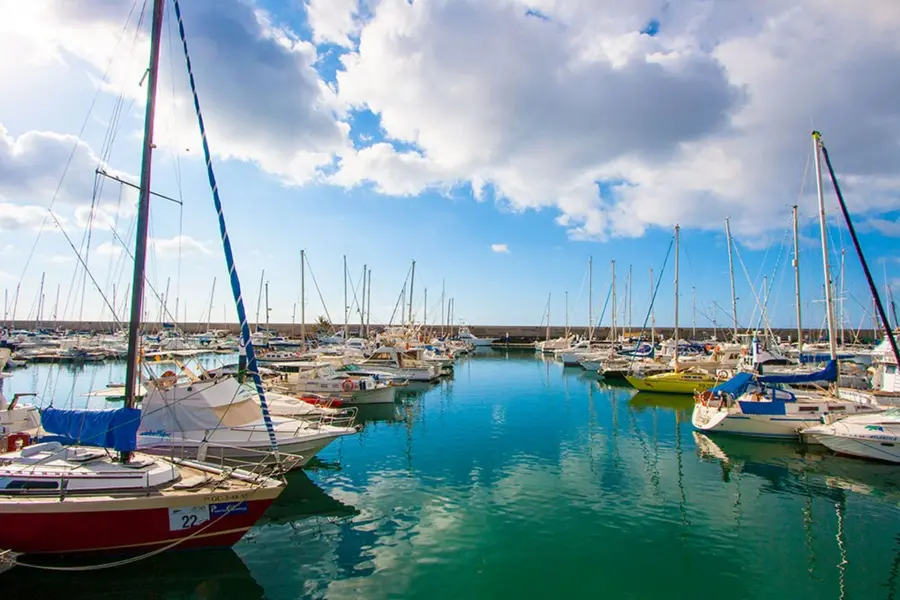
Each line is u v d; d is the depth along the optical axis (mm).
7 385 38469
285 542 11711
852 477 16891
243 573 10281
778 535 12398
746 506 14266
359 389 30109
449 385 41375
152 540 10086
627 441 21844
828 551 11594
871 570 10727
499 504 14164
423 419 26875
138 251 11000
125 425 10734
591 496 14914
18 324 86500
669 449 20469
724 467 17953
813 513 13812
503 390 38406
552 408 30438
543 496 14844
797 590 9961
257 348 60344
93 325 83688
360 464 18078
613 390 38531
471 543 11727
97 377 43156
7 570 9711
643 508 14016
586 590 9820
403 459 18781
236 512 10703
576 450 20234
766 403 22484
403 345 47562
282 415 19531
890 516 13625
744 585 10117
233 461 14648
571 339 81562
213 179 12742
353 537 12000
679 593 9789
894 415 20000
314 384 29828
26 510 9289
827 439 19625
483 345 95688
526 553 11273
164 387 15094
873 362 30125
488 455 19406
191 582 9953
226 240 12656
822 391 25078
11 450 12000
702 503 14445
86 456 10898
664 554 11344
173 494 10164
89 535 9695
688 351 56812
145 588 9734
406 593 9602
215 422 15219
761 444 21297
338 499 14500
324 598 9430
